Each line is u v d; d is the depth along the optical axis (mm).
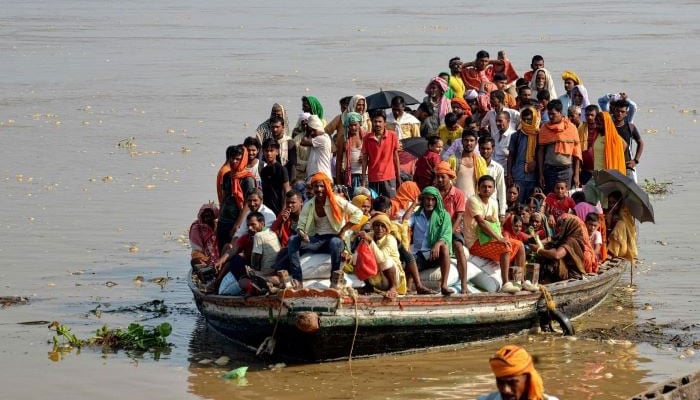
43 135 62594
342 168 35156
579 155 36250
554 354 28031
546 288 29625
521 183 36469
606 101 41969
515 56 99250
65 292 34031
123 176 51812
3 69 94562
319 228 28016
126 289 34594
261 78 86812
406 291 27938
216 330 29797
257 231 28375
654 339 29266
